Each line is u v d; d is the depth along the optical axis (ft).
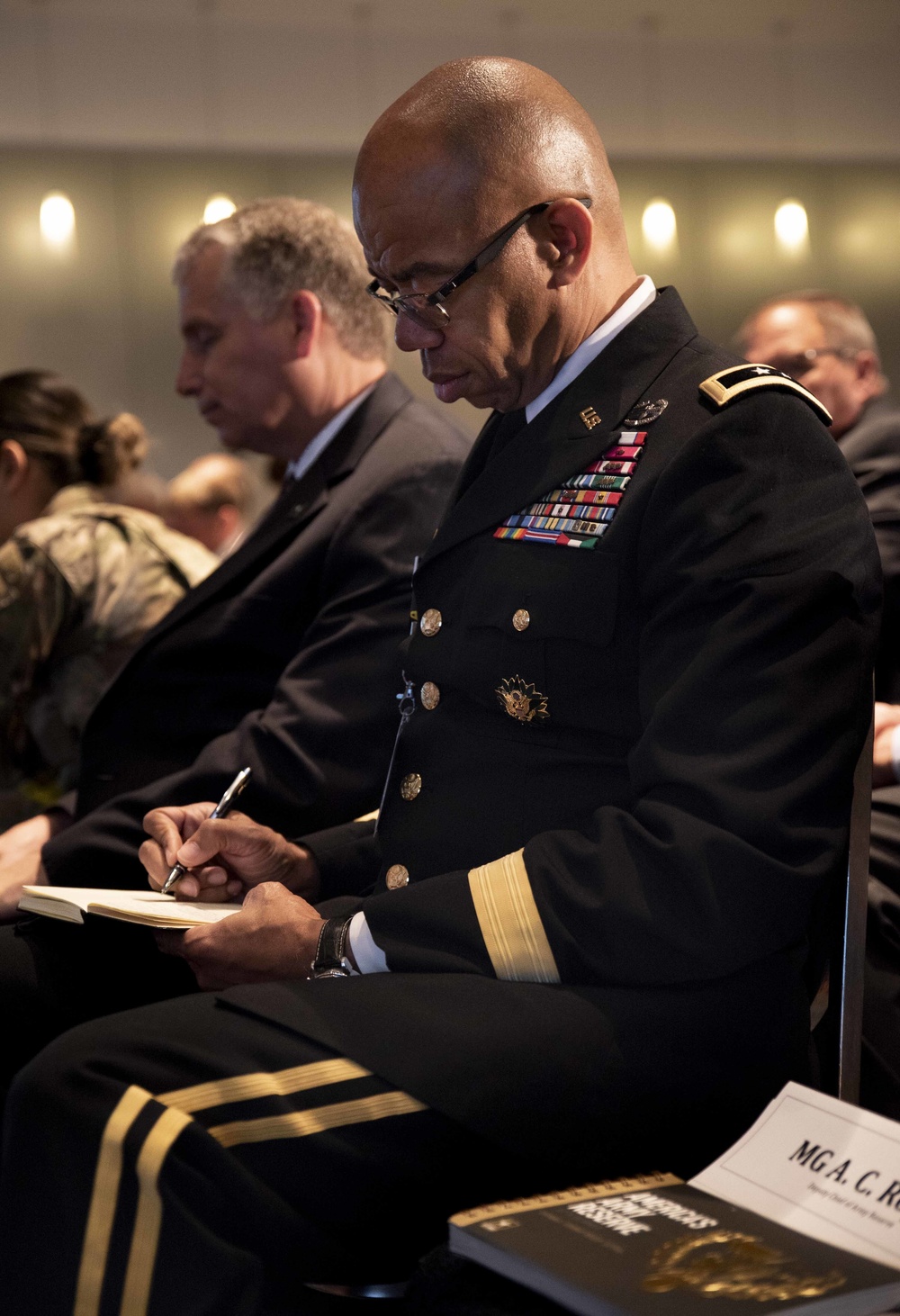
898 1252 2.53
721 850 3.05
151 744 5.84
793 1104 2.98
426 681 3.97
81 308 18.79
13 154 18.57
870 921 4.91
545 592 3.67
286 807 5.14
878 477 6.89
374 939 3.40
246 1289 2.78
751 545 3.34
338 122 19.92
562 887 3.22
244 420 6.36
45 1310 2.94
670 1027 3.23
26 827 5.94
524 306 3.86
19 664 7.06
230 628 5.81
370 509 5.68
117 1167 2.86
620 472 3.73
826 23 20.75
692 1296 2.36
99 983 4.87
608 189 4.08
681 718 3.23
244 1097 2.95
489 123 3.80
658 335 3.98
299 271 6.16
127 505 8.60
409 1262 3.08
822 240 20.86
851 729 3.25
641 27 20.61
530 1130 3.06
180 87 19.44
